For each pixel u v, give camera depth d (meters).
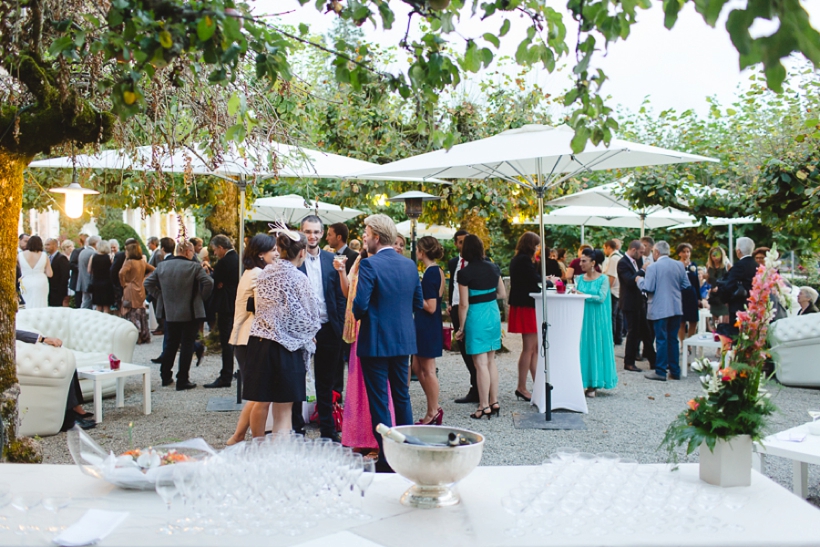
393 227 4.57
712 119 13.55
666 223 13.38
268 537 1.74
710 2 1.10
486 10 2.27
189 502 1.85
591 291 7.37
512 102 11.27
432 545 1.70
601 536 1.74
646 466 2.39
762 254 7.64
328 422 5.46
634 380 8.55
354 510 1.91
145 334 11.91
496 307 6.48
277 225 4.55
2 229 3.78
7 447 3.83
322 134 10.32
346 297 5.43
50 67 3.56
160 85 3.67
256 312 4.53
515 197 10.72
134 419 6.46
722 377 2.15
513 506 1.88
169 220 26.69
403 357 4.46
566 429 6.02
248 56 3.64
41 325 7.82
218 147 3.96
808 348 7.93
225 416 6.56
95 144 3.65
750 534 1.75
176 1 1.91
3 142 3.46
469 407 7.00
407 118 11.01
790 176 8.38
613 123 2.21
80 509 1.93
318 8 2.23
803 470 3.97
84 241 14.32
